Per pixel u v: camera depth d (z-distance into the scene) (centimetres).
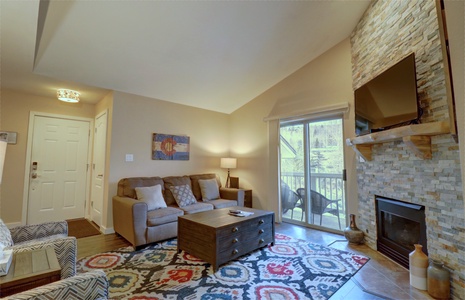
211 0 231
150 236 297
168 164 424
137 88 371
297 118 403
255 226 274
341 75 343
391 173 254
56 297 97
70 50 267
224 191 439
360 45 308
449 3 77
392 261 250
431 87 203
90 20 232
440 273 183
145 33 259
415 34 219
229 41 296
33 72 302
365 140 259
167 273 223
